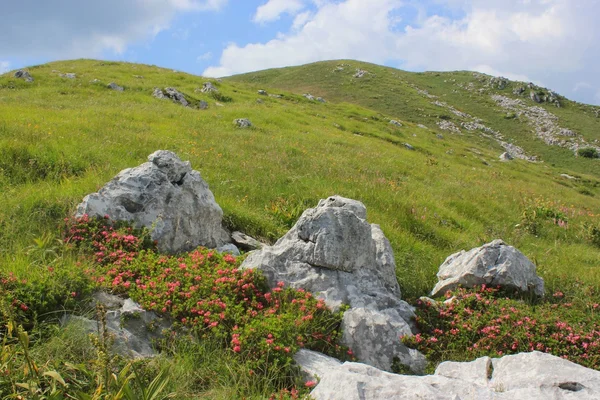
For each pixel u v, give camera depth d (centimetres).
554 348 730
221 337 617
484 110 8950
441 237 1348
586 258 1415
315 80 9606
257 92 4919
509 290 916
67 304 625
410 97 8638
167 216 909
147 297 665
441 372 596
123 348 579
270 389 555
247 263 788
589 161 7088
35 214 880
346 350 670
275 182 1492
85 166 1243
